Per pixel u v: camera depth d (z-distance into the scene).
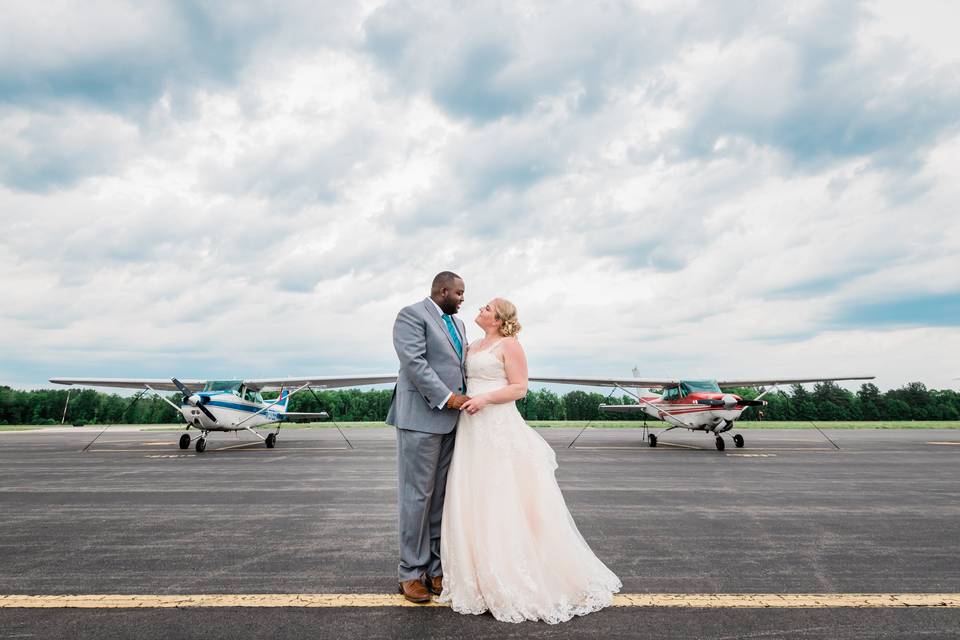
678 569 3.08
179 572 3.02
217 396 12.36
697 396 13.27
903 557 3.34
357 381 16.86
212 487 6.41
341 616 2.38
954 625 2.27
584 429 26.73
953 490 6.20
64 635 2.15
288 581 2.87
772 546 3.62
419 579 2.61
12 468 8.57
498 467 2.64
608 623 2.29
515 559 2.45
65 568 3.10
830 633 2.18
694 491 6.06
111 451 12.27
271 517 4.61
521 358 2.86
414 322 2.74
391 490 6.16
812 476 7.47
